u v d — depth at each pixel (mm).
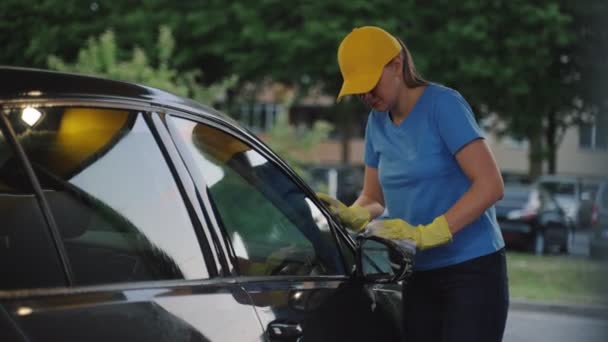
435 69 30141
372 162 5742
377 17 29531
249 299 3930
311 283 4453
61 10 33469
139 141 3709
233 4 30953
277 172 4570
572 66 33219
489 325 5309
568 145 67562
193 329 3547
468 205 5074
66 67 23188
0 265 3055
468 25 29531
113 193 3531
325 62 30047
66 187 3357
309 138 23922
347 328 4570
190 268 3723
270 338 3943
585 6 31594
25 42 34406
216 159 4113
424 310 5387
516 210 30125
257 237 4191
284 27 30734
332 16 29609
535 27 30141
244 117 35750
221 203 4023
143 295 3438
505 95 31594
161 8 32125
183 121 3986
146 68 22922
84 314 3186
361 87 5086
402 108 5309
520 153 73938
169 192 3766
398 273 4785
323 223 4809
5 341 2900
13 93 3287
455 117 5164
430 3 30219
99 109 3578
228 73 33406
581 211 41844
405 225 4992
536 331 15664
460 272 5273
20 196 3193
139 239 3559
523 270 22344
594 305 17766
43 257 3188
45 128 3344
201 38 31859
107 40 23094
